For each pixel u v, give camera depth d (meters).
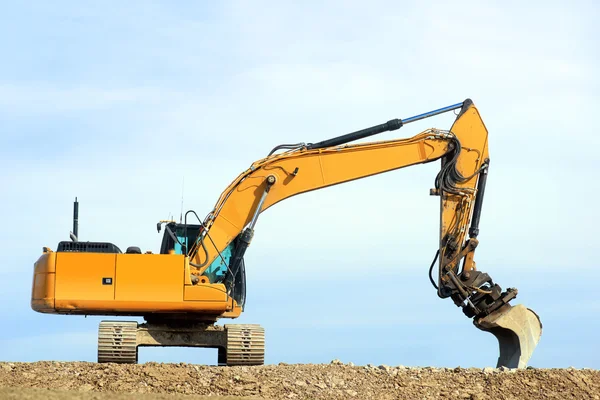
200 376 16.31
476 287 19.83
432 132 20.06
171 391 15.62
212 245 19.23
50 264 17.91
